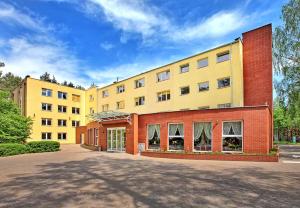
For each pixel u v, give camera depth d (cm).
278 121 5538
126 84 4028
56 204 732
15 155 2436
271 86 2422
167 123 2228
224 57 2767
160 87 3434
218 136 1955
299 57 2277
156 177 1148
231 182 1013
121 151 2670
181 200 758
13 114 3008
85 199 782
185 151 2058
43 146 2797
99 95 4647
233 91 2623
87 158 2059
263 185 954
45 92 4850
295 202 727
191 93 3041
